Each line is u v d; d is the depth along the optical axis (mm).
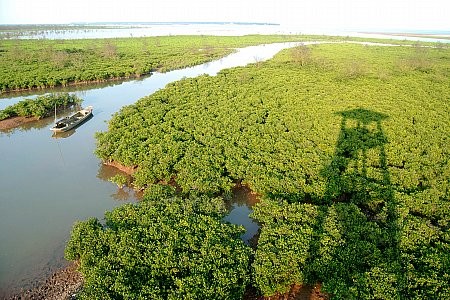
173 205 28828
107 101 67688
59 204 34031
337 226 26516
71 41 147875
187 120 48188
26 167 41469
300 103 57469
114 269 22875
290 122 48781
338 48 127250
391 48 129750
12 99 67750
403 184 33969
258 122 49750
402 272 22562
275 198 30500
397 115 52875
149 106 55156
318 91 64562
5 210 32844
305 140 42656
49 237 29125
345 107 56000
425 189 32438
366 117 51625
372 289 21156
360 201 31641
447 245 24844
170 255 23672
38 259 26516
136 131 44688
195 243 24828
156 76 89062
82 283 24219
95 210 33219
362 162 37531
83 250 24688
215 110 53062
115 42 142625
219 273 22234
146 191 31969
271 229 26297
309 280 23312
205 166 35906
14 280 24484
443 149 41156
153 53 113125
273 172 34906
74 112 60406
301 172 35250
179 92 63094
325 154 39719
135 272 22766
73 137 50656
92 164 42219
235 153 39031
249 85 68312
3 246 27875
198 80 72062
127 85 80062
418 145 42469
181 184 34156
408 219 27672
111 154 40062
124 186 37125
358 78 74750
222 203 30266
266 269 22656
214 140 41844
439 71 83312
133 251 23984
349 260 23500
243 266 23203
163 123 47250
